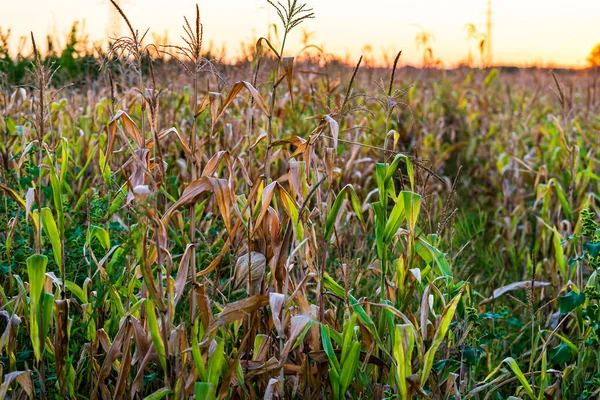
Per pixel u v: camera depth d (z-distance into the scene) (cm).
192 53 309
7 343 303
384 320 336
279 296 298
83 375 350
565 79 1216
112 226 364
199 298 293
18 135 505
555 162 740
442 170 894
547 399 343
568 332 461
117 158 524
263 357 312
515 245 631
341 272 360
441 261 339
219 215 454
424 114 1008
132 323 300
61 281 320
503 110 1134
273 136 580
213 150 542
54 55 1005
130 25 297
